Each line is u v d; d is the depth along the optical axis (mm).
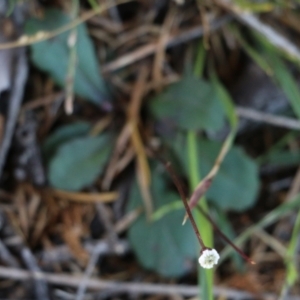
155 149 425
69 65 408
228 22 427
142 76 427
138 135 420
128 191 424
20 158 412
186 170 420
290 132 434
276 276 423
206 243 392
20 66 406
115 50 427
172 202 415
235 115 409
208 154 418
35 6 414
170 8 428
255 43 429
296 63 427
